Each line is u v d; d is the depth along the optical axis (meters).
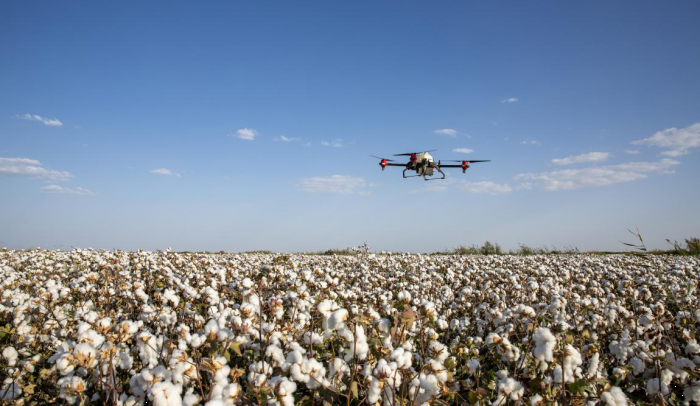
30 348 4.32
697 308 5.40
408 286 7.88
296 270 6.64
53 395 3.41
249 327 3.03
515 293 7.00
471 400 2.78
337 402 3.03
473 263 11.57
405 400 2.61
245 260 12.47
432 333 3.54
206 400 2.61
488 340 3.60
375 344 2.89
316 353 3.40
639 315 4.74
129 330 3.11
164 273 7.31
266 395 2.51
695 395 3.14
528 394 3.05
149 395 2.46
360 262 12.66
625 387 3.67
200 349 3.30
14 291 5.91
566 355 2.82
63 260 10.50
